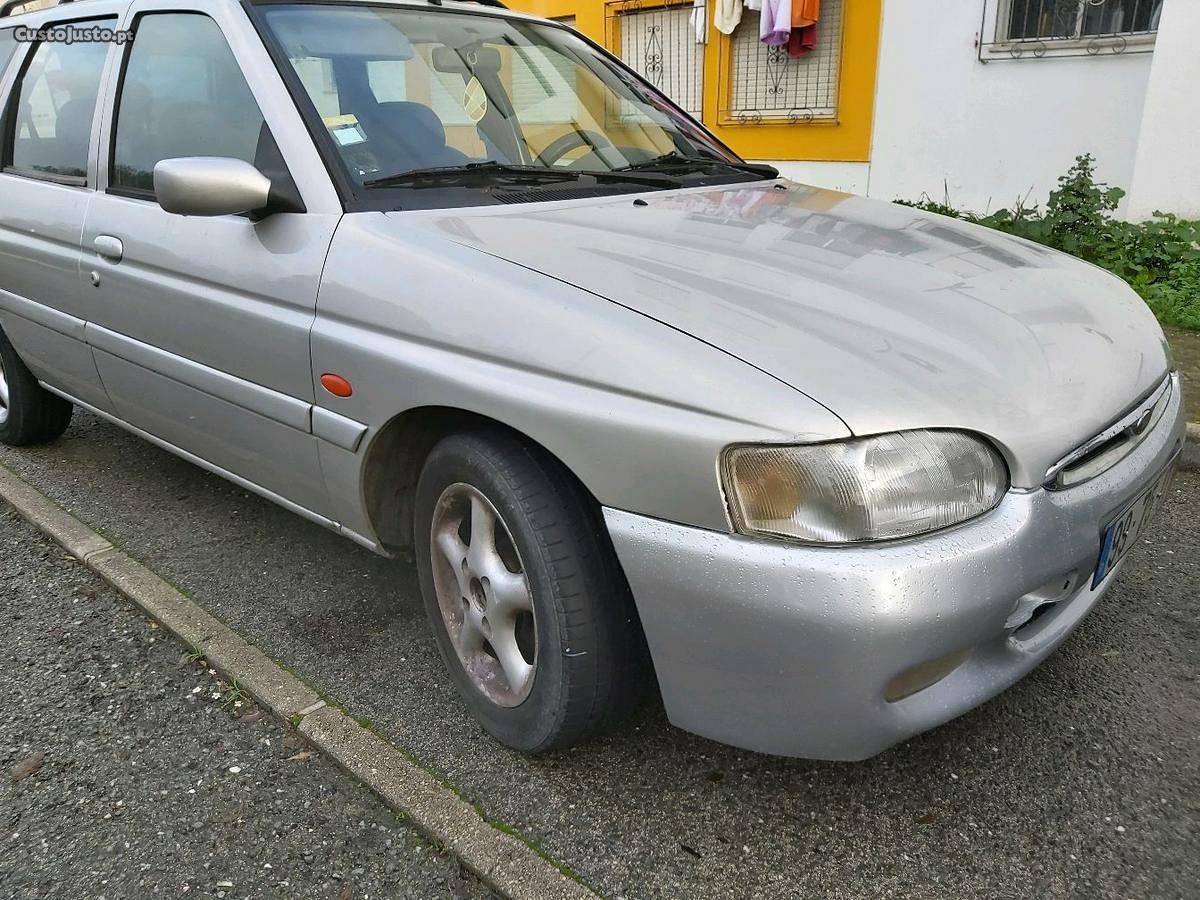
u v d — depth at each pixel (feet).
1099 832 6.09
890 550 5.03
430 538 7.20
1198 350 15.19
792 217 7.92
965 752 6.85
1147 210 19.66
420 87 8.40
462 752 7.04
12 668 8.25
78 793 6.75
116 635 8.70
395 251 6.71
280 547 10.30
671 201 8.15
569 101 9.54
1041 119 22.48
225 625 8.65
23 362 12.41
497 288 6.13
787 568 5.03
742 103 28.89
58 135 10.69
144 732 7.38
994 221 21.01
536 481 6.09
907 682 5.32
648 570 5.46
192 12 8.70
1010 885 5.72
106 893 5.90
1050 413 5.57
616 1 30.45
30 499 11.36
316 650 8.39
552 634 6.13
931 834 6.14
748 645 5.24
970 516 5.24
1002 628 5.44
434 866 6.05
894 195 25.72
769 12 26.12
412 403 6.49
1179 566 9.32
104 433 14.06
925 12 23.63
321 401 7.29
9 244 11.12
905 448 5.07
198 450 9.41
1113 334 6.65
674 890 5.78
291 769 6.94
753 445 5.06
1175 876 5.74
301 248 7.24
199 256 8.09
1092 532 5.77
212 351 8.25
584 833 6.23
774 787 6.59
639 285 5.99
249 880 5.97
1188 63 18.52
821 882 5.80
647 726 7.27
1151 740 6.89
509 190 7.82
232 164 7.07
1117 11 20.95
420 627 8.73
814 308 5.86
